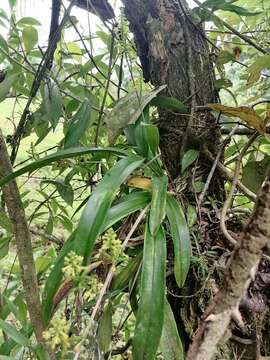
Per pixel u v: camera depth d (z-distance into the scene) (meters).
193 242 0.56
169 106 0.61
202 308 0.53
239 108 0.50
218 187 0.63
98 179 0.75
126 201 0.49
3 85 0.71
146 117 0.60
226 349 0.51
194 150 0.61
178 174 0.63
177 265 0.47
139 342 0.41
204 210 0.59
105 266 0.50
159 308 0.42
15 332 0.49
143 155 0.55
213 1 0.62
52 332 0.34
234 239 0.53
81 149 0.50
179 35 0.63
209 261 0.55
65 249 0.48
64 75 0.90
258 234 0.35
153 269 0.44
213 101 0.65
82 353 0.49
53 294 0.47
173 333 0.47
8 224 0.74
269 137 0.55
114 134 0.57
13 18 0.81
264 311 0.51
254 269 0.37
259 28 0.88
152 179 0.51
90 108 0.67
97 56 0.84
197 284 0.55
